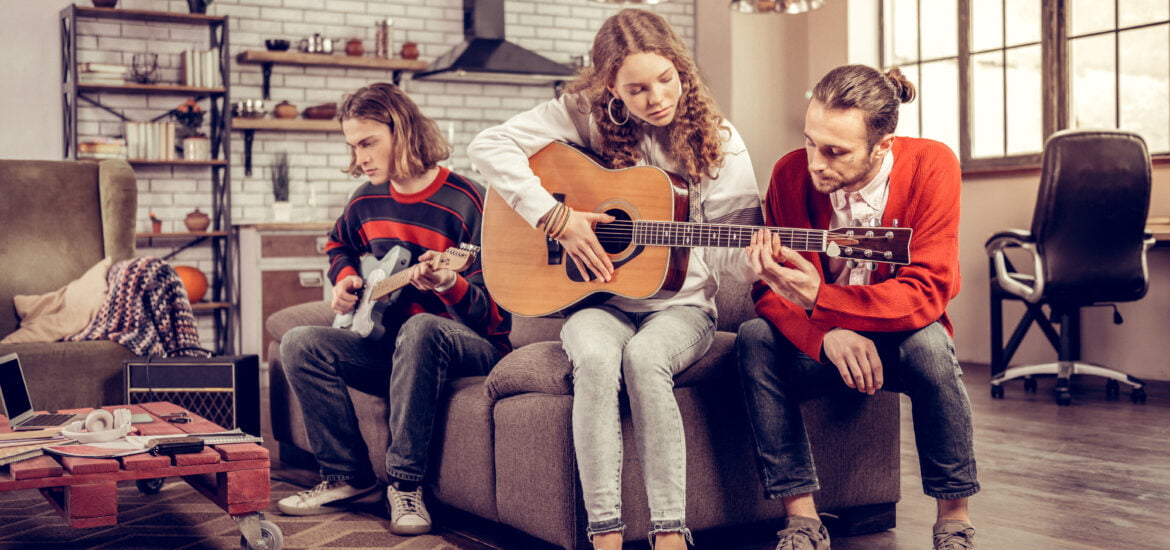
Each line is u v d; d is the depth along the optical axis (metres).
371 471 2.62
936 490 1.92
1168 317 4.94
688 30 7.21
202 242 6.05
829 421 2.21
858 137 1.85
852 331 1.93
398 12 6.50
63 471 1.79
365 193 2.69
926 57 6.09
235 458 1.89
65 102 5.71
